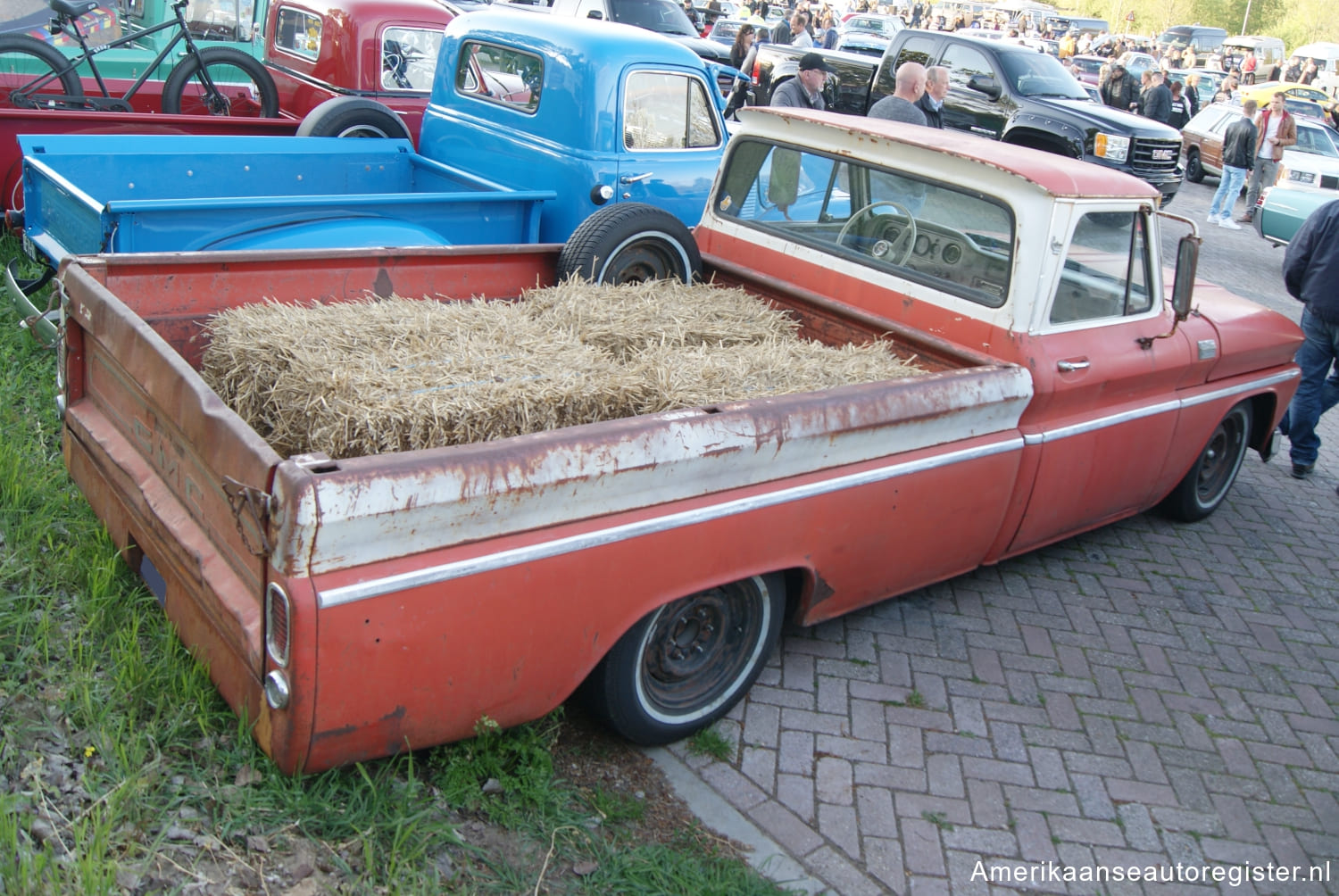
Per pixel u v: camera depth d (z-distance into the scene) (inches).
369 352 132.3
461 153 265.9
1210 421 199.5
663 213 197.0
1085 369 161.8
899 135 170.9
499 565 102.5
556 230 241.0
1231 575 203.6
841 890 114.6
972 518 155.8
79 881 89.1
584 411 127.5
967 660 162.2
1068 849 125.9
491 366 131.0
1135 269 173.0
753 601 135.1
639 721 126.6
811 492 129.6
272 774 104.9
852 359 157.3
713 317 171.9
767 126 193.6
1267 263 508.7
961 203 162.9
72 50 307.0
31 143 203.9
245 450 93.9
